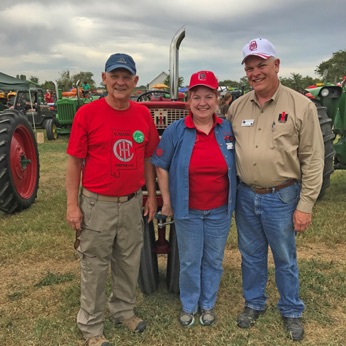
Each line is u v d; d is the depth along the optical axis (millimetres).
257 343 2572
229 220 2656
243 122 2486
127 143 2357
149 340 2619
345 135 5516
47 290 3266
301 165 2447
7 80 14078
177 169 2533
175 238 3000
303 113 2324
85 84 16922
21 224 4773
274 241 2562
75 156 2344
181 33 3430
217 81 2443
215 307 2996
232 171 2549
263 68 2312
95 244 2445
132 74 2244
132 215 2492
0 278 3486
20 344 2594
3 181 4953
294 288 2668
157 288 3246
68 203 2414
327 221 4641
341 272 3447
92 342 2555
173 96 3547
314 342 2572
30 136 5773
